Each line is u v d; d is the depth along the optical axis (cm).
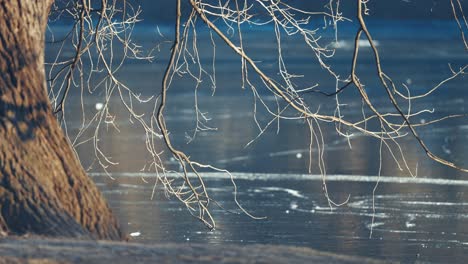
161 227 3947
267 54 16912
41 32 2475
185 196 4700
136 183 5050
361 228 4044
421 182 5306
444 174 5566
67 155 2428
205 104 9269
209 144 6675
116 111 8294
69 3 2878
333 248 3647
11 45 2411
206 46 18862
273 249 2031
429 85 11538
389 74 13162
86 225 2417
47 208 2330
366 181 5338
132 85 10844
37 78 2441
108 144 6444
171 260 1845
